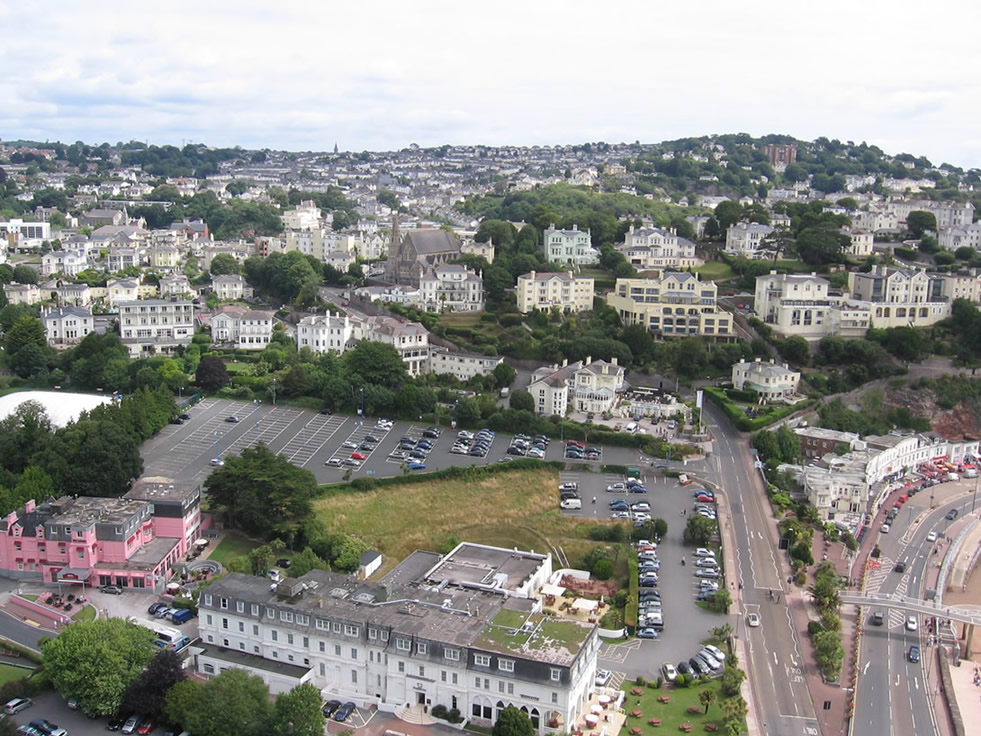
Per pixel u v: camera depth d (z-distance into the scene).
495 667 197.50
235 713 190.00
